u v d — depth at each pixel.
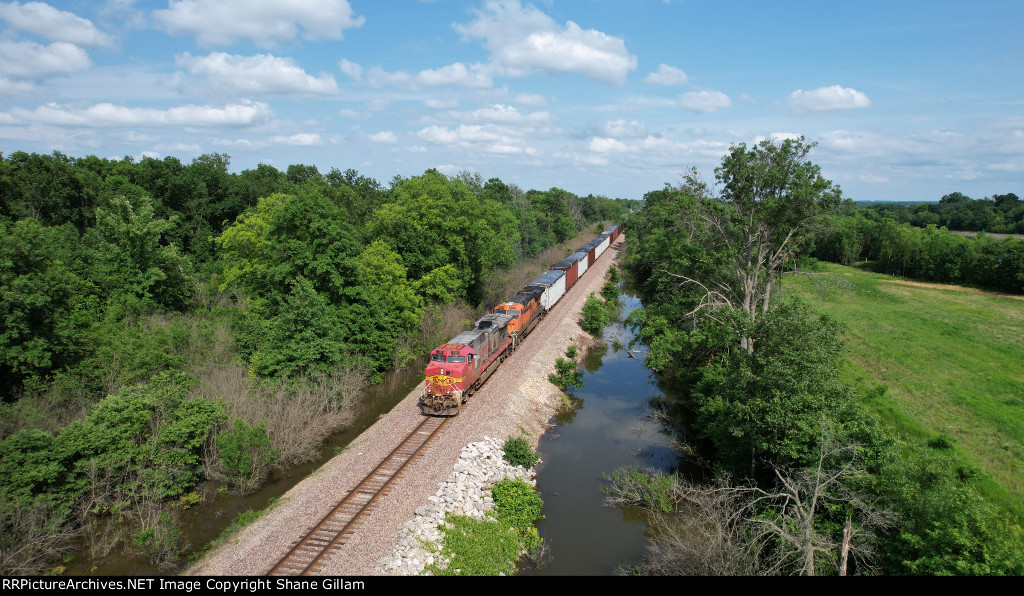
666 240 36.38
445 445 23.05
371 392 32.12
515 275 64.12
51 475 16.81
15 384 22.41
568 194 131.12
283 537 16.64
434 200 45.06
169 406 21.09
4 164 41.19
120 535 17.53
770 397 18.20
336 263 32.50
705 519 17.44
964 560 11.74
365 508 18.17
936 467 14.42
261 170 80.06
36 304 22.06
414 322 37.31
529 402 30.50
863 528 14.48
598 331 49.44
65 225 39.44
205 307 38.84
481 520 18.83
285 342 27.80
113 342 26.28
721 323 27.42
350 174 85.44
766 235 27.36
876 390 28.09
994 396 29.34
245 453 20.81
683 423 29.77
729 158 26.97
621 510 21.28
